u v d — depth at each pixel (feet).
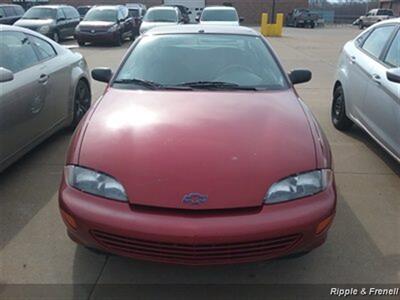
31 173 13.52
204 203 7.42
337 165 14.61
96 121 9.27
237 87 11.04
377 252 9.66
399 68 11.99
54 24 54.80
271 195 7.62
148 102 10.03
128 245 7.64
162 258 7.57
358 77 15.90
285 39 73.61
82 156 8.30
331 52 51.75
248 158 7.99
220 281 8.68
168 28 13.53
